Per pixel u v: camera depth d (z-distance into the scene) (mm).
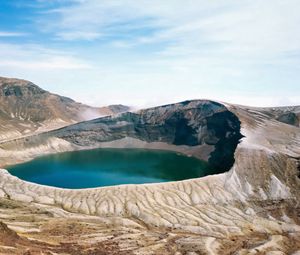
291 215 172750
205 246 118188
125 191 179000
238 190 189500
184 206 172000
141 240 120938
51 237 113250
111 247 107625
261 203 181375
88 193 178750
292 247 135125
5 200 170500
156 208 166250
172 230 147125
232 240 137125
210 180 194000
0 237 90312
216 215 164875
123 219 152000
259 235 148750
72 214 155500
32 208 157125
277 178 197875
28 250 84125
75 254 93000
